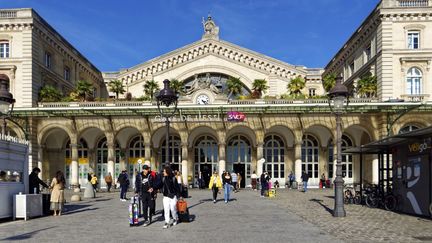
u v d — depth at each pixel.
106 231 13.38
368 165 41.84
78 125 42.28
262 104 40.72
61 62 48.75
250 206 21.84
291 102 41.12
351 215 17.89
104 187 45.88
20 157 18.00
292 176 41.75
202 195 30.98
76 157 42.03
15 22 41.31
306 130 42.03
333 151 43.62
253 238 11.95
